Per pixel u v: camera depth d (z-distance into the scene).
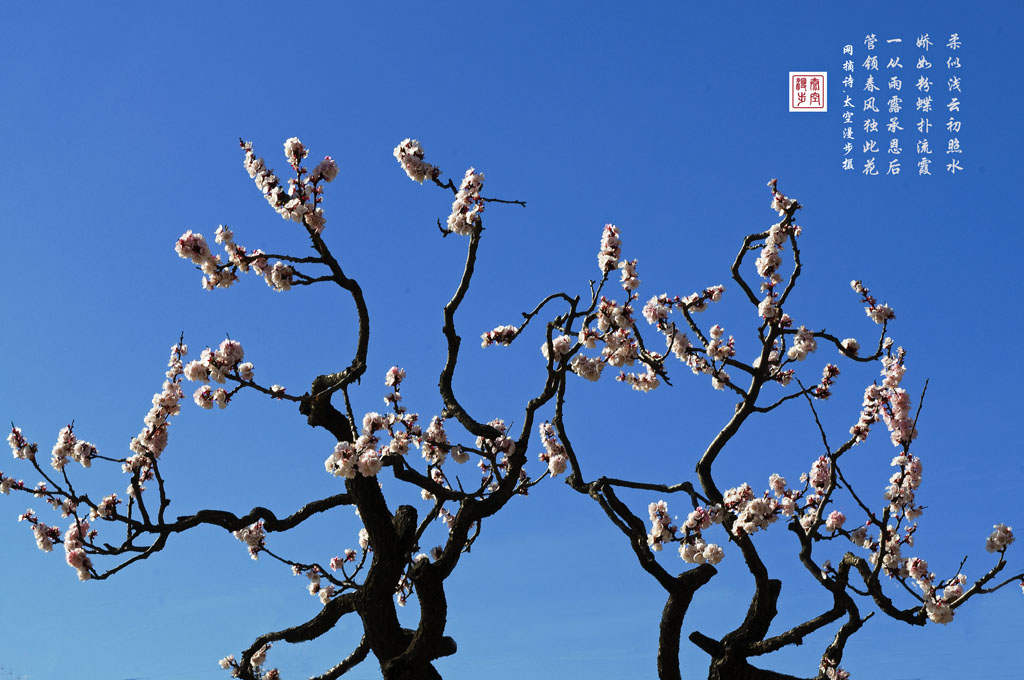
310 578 8.56
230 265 6.31
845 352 7.90
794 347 7.91
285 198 6.52
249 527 8.27
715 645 7.79
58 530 7.04
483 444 7.70
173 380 6.95
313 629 7.86
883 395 6.93
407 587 8.37
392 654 7.14
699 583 7.62
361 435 6.86
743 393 7.80
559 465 7.93
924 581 7.32
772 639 7.68
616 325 6.95
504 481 7.36
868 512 7.03
